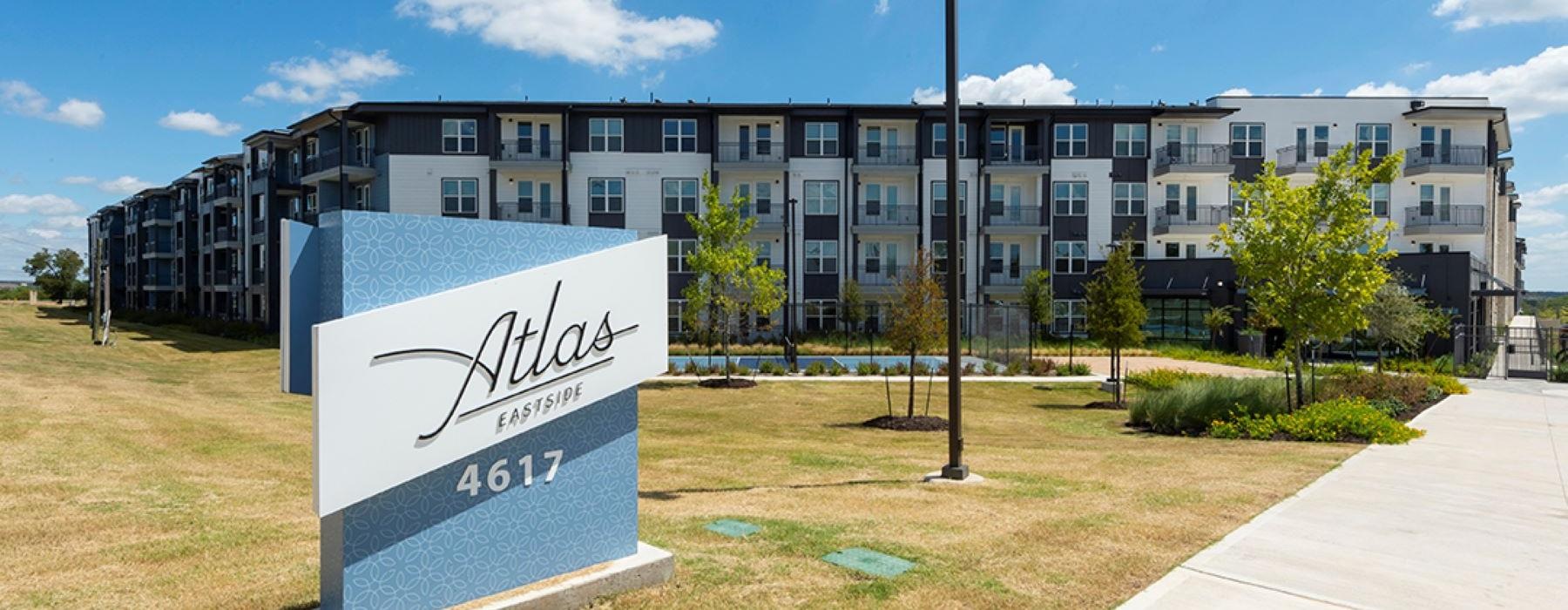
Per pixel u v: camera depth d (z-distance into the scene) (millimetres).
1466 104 41719
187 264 60625
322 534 4410
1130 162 40938
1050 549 6250
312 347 4031
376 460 4227
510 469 4938
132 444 11445
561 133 38938
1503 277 52938
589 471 5367
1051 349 36500
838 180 40531
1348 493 8297
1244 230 14711
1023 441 13430
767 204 40344
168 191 65562
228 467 10188
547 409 5035
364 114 38281
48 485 8773
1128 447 12320
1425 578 5703
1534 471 9680
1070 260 40938
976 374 27531
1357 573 5785
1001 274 41062
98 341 33594
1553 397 18938
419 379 4402
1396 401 16000
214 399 17891
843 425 15938
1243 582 5547
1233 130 41344
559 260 5180
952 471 9188
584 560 5320
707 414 17734
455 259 4680
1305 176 40656
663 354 5758
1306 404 14547
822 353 34906
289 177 45156
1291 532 6762
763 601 5117
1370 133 41344
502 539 4895
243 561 6141
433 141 38375
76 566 5996
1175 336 39188
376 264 4344
